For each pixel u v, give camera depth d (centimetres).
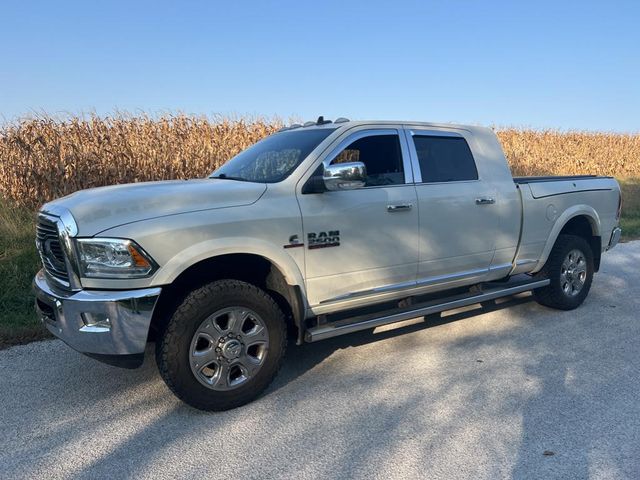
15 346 464
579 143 2498
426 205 438
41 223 362
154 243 318
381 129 433
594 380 390
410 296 450
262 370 360
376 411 345
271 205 362
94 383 393
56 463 290
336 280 394
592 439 308
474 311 569
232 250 342
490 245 486
